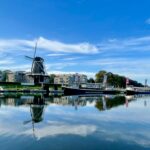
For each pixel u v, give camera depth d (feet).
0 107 161.17
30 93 425.69
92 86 572.10
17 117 112.47
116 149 58.13
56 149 58.08
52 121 99.91
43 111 138.62
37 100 235.40
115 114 123.65
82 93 487.61
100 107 165.07
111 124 92.48
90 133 75.97
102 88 556.10
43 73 500.33
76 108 156.97
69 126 88.12
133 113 128.36
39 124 92.17
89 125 90.07
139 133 75.87
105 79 631.97
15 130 80.07
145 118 108.58
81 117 112.06
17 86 463.01
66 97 312.29
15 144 62.44
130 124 92.17
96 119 105.60
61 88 472.44
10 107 161.68
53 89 470.39
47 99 256.11
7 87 453.58
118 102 220.02
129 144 62.59
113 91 549.95
